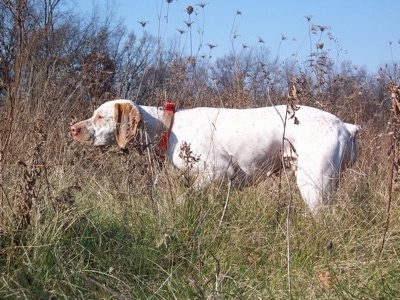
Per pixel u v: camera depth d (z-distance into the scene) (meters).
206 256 2.18
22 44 2.22
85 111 3.23
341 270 2.10
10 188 2.19
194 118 2.70
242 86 3.56
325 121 2.62
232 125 2.67
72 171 2.60
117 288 1.92
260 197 2.53
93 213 2.33
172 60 3.43
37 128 2.24
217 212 2.39
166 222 2.32
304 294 1.94
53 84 2.97
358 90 3.69
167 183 2.48
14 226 2.06
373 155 2.96
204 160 2.62
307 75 3.49
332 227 2.32
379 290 1.93
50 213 2.16
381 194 2.54
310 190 2.52
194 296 1.89
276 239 2.28
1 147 2.22
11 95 2.20
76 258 2.06
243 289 1.97
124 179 2.60
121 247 2.18
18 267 1.97
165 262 2.15
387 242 2.21
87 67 3.34
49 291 1.89
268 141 2.65
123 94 3.43
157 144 2.66
